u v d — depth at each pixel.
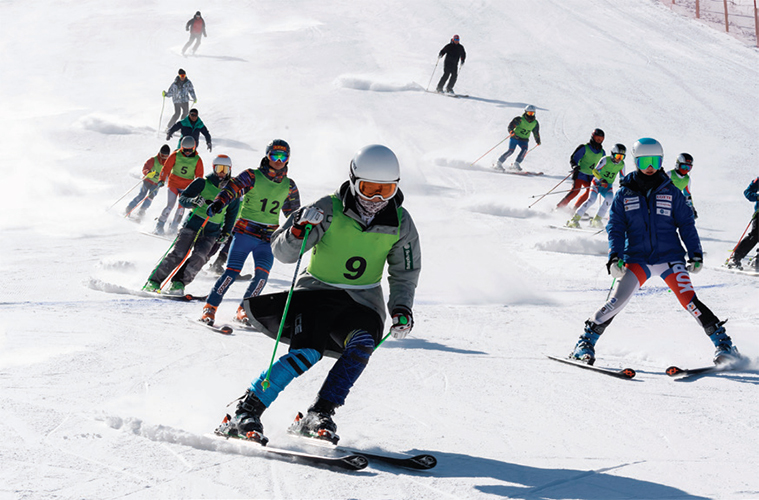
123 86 55.91
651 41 68.38
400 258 7.43
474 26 71.69
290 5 84.19
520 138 37.47
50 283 16.36
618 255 11.32
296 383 9.76
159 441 7.20
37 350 10.55
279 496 6.00
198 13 65.00
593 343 11.69
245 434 7.11
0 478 6.05
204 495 5.94
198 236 15.95
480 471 6.83
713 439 8.00
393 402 9.13
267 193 12.84
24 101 51.28
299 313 7.35
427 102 50.22
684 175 22.72
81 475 6.23
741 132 46.59
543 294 18.11
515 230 26.84
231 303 15.58
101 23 79.50
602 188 27.50
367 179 6.98
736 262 21.89
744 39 71.38
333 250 7.32
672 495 6.33
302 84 55.03
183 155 23.72
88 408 8.09
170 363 10.30
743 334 13.89
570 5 79.25
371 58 62.34
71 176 33.50
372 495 6.10
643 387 10.27
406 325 7.25
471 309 16.27
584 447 7.66
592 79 56.50
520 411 8.93
